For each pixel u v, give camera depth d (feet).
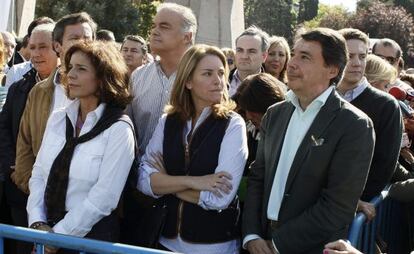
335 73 9.85
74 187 10.04
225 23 38.19
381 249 12.25
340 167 9.50
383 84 14.39
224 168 10.25
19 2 36.52
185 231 10.27
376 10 129.70
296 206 9.75
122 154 10.03
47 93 12.09
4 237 8.87
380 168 11.87
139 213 10.89
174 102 10.75
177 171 10.53
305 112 9.87
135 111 12.15
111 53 10.46
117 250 8.25
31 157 12.26
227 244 10.48
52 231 9.81
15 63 24.45
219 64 10.55
